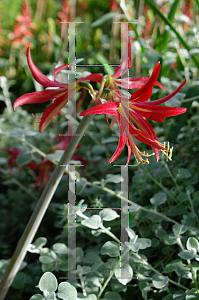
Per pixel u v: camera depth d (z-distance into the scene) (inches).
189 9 71.4
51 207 46.0
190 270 31.5
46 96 27.9
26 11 96.7
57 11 132.4
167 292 33.3
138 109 28.4
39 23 111.7
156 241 34.9
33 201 53.4
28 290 37.0
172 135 44.0
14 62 108.5
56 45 106.0
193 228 33.9
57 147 40.9
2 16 114.3
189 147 44.5
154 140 28.5
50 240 45.0
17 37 98.0
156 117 28.3
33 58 106.4
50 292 28.1
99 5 137.6
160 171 37.8
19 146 54.5
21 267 33.2
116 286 32.3
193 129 45.4
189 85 47.3
